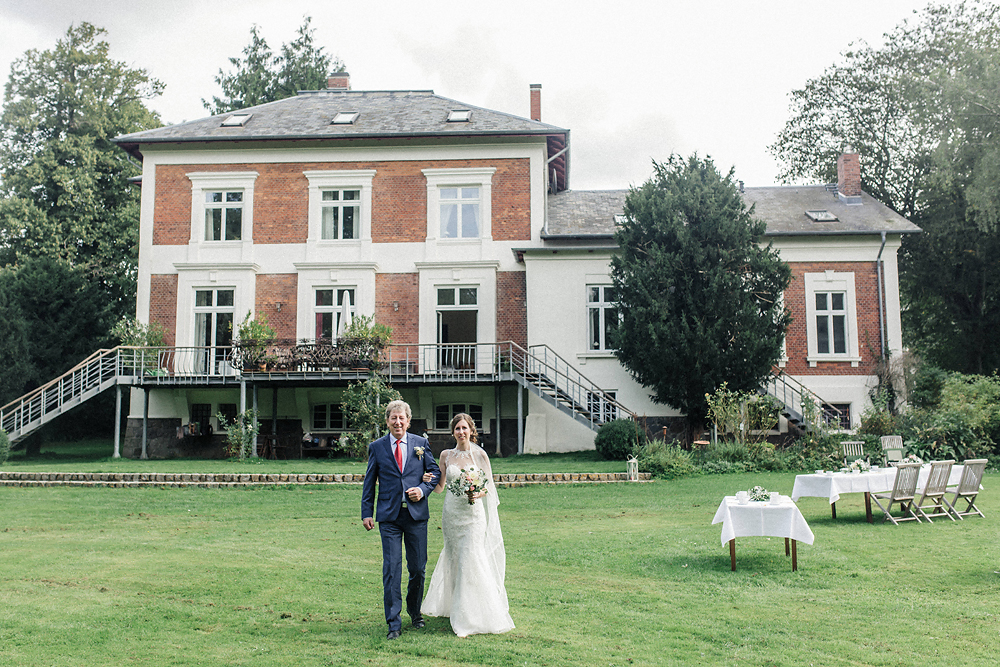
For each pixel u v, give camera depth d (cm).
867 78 3256
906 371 2158
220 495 1425
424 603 663
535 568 841
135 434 2283
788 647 566
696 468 1680
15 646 566
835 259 2297
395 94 2797
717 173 2036
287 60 4034
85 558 888
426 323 2342
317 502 1351
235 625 623
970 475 1133
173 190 2417
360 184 2397
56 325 2662
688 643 574
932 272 2836
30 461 2147
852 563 841
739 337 1894
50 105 3266
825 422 1962
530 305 2284
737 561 863
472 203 2398
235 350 2095
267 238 2392
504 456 2183
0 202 2972
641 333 1948
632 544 966
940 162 2558
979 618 635
